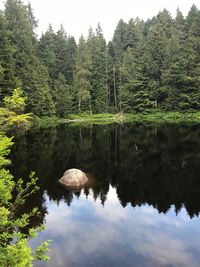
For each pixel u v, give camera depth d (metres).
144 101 58.56
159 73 60.28
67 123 49.12
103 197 12.70
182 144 24.39
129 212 11.11
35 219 10.45
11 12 52.38
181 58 56.91
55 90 58.12
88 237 9.19
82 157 20.50
